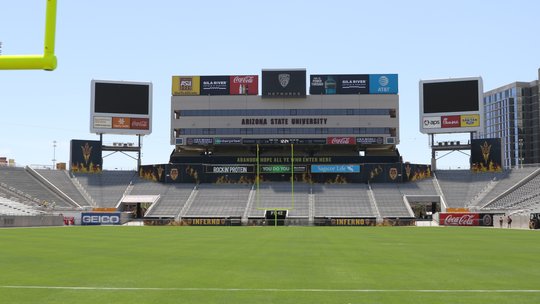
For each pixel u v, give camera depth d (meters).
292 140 91.88
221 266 19.62
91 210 83.12
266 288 14.18
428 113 90.12
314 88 92.75
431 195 86.88
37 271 18.05
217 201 87.50
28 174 89.44
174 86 93.50
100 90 92.00
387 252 26.48
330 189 90.19
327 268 18.95
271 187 91.06
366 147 96.62
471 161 90.81
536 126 167.12
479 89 88.00
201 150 99.31
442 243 34.09
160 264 20.36
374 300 12.42
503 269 18.73
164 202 87.44
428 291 13.70
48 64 13.28
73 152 92.94
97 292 13.54
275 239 38.84
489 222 72.69
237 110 92.81
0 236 41.91
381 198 87.12
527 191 81.88
